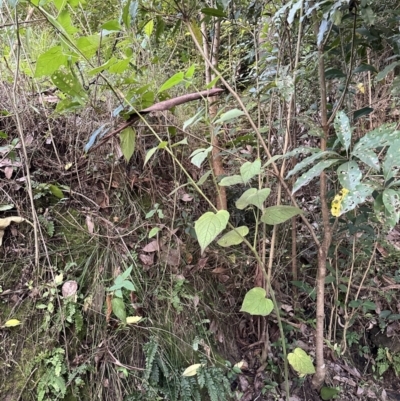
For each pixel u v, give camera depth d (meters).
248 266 1.73
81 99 1.08
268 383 1.52
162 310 1.44
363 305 1.66
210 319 1.56
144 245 1.54
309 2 1.15
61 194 1.48
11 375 1.17
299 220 1.91
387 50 1.52
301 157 1.78
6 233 1.35
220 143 1.83
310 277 1.82
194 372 1.32
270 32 1.62
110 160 1.59
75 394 1.20
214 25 1.57
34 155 1.50
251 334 1.67
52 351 1.23
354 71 1.25
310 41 1.56
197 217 1.72
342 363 1.69
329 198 1.50
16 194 1.42
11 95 1.48
